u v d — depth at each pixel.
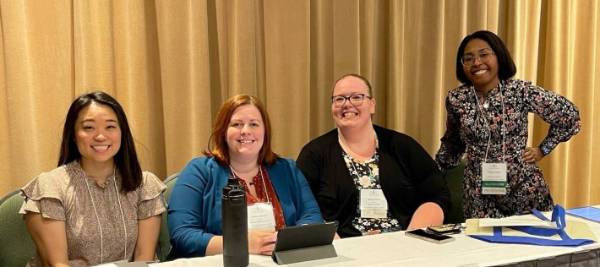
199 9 2.54
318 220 2.04
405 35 3.12
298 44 2.78
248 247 1.38
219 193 1.96
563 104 2.46
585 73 3.54
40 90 2.32
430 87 3.18
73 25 2.36
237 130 1.98
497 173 2.46
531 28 3.36
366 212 2.27
